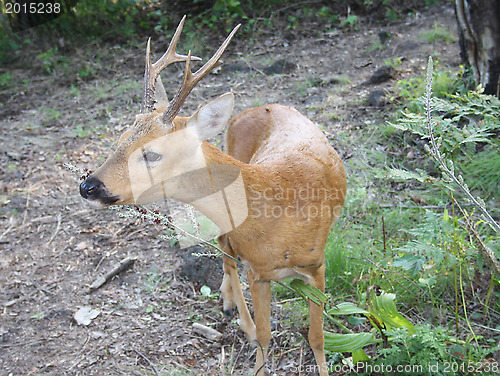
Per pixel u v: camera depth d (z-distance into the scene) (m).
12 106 7.35
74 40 8.74
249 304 3.99
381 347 3.30
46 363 3.65
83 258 4.61
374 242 4.18
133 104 7.05
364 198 4.68
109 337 3.82
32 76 8.10
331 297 3.75
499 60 5.30
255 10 8.85
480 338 3.28
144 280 4.31
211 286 4.18
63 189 5.54
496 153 4.64
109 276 4.36
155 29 8.72
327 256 3.92
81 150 6.17
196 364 3.55
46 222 5.08
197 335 3.78
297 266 3.00
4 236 4.95
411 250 3.20
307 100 6.50
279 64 7.39
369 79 6.64
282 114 3.69
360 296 3.66
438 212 4.42
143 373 3.50
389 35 7.70
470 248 3.34
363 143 5.47
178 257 4.48
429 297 3.67
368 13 8.45
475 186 4.54
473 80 5.66
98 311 4.05
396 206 4.59
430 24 7.85
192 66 7.73
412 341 3.07
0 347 3.80
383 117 5.84
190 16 9.04
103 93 7.36
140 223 4.93
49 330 3.92
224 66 7.61
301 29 8.32
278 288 3.98
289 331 3.66
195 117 2.76
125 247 4.67
